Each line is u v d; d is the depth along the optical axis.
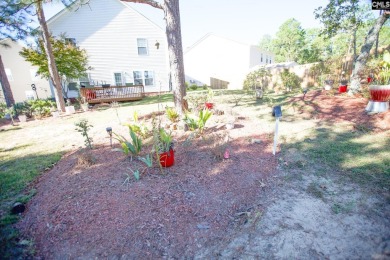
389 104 5.58
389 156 3.53
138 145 3.91
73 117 9.12
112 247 2.06
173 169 3.43
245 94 13.05
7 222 2.43
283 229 2.23
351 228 2.16
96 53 16.62
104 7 16.22
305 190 2.86
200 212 2.49
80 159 3.78
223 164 3.56
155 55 17.97
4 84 11.51
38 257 1.99
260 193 2.84
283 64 22.48
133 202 2.62
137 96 14.65
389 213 2.31
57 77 10.70
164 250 2.04
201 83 28.02
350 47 29.17
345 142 4.28
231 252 2.01
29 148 5.25
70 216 2.44
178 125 5.74
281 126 5.65
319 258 1.88
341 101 7.16
